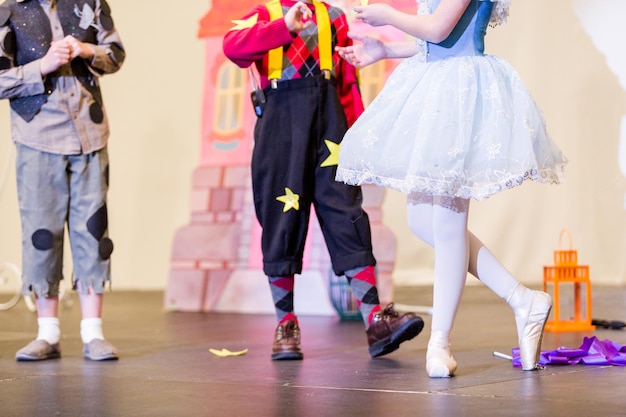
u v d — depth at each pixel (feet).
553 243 23.18
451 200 9.57
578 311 14.49
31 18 12.42
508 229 23.54
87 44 12.37
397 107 9.70
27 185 12.30
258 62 11.65
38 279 12.30
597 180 22.74
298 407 8.09
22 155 12.32
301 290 18.67
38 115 12.25
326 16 11.65
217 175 20.47
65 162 12.35
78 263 12.53
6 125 25.96
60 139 12.28
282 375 10.21
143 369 11.07
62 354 12.84
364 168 9.64
